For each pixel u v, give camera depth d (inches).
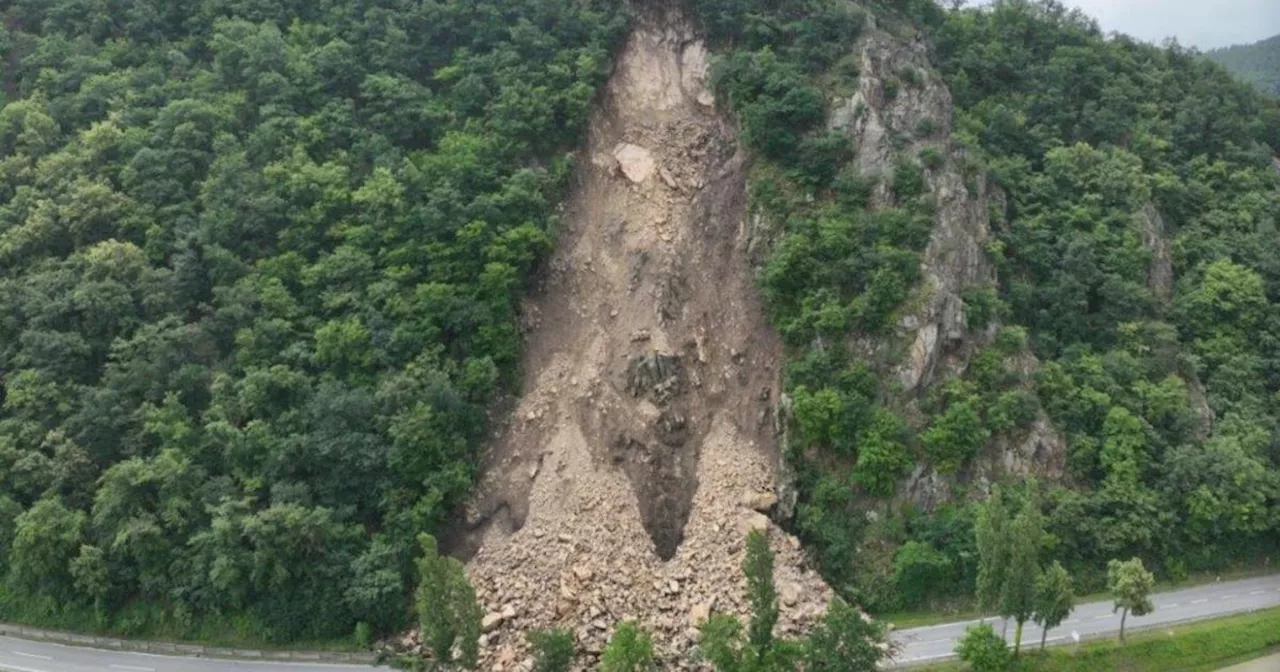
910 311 3063.5
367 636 2642.7
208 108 3361.2
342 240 3211.1
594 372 3120.1
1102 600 2861.7
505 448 2984.7
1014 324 3331.7
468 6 3740.2
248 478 2741.1
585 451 2955.2
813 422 2913.4
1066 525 2915.8
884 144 3368.6
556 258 3353.8
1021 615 2436.0
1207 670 2596.0
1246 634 2701.8
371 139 3408.0
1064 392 3171.8
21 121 3403.1
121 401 2856.8
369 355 2945.4
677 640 2554.1
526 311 3245.6
